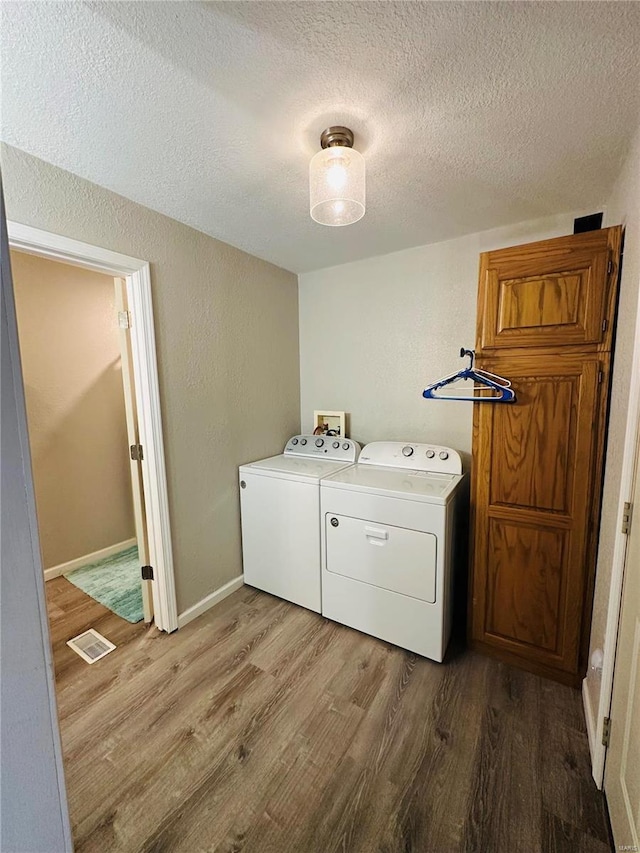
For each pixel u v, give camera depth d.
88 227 1.60
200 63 1.00
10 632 0.54
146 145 1.36
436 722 1.47
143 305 1.83
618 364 1.38
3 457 0.53
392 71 1.04
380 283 2.54
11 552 0.54
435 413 2.42
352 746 1.38
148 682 1.70
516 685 1.65
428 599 1.79
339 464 2.50
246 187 1.65
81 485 2.89
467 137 1.33
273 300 2.70
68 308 2.78
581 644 1.61
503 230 2.09
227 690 1.65
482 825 1.12
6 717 0.54
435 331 2.38
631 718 0.98
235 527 2.48
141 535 2.07
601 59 0.98
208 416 2.23
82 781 1.26
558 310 1.55
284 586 2.33
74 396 2.83
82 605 2.34
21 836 0.57
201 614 2.22
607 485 1.44
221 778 1.27
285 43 0.95
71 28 0.89
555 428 1.59
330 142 1.30
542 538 1.65
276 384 2.77
